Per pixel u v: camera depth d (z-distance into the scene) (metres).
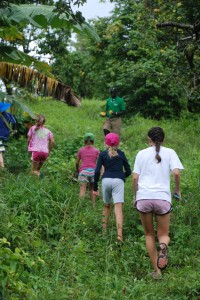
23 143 13.80
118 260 7.11
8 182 8.82
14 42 11.06
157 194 6.96
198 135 19.19
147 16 13.05
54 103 24.95
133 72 21.55
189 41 12.12
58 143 14.52
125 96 23.31
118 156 8.40
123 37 26.09
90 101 27.81
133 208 8.91
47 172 11.38
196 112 21.59
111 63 26.23
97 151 10.13
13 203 8.05
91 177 9.98
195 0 12.21
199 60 12.92
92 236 7.88
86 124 20.05
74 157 13.16
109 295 5.83
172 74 13.14
